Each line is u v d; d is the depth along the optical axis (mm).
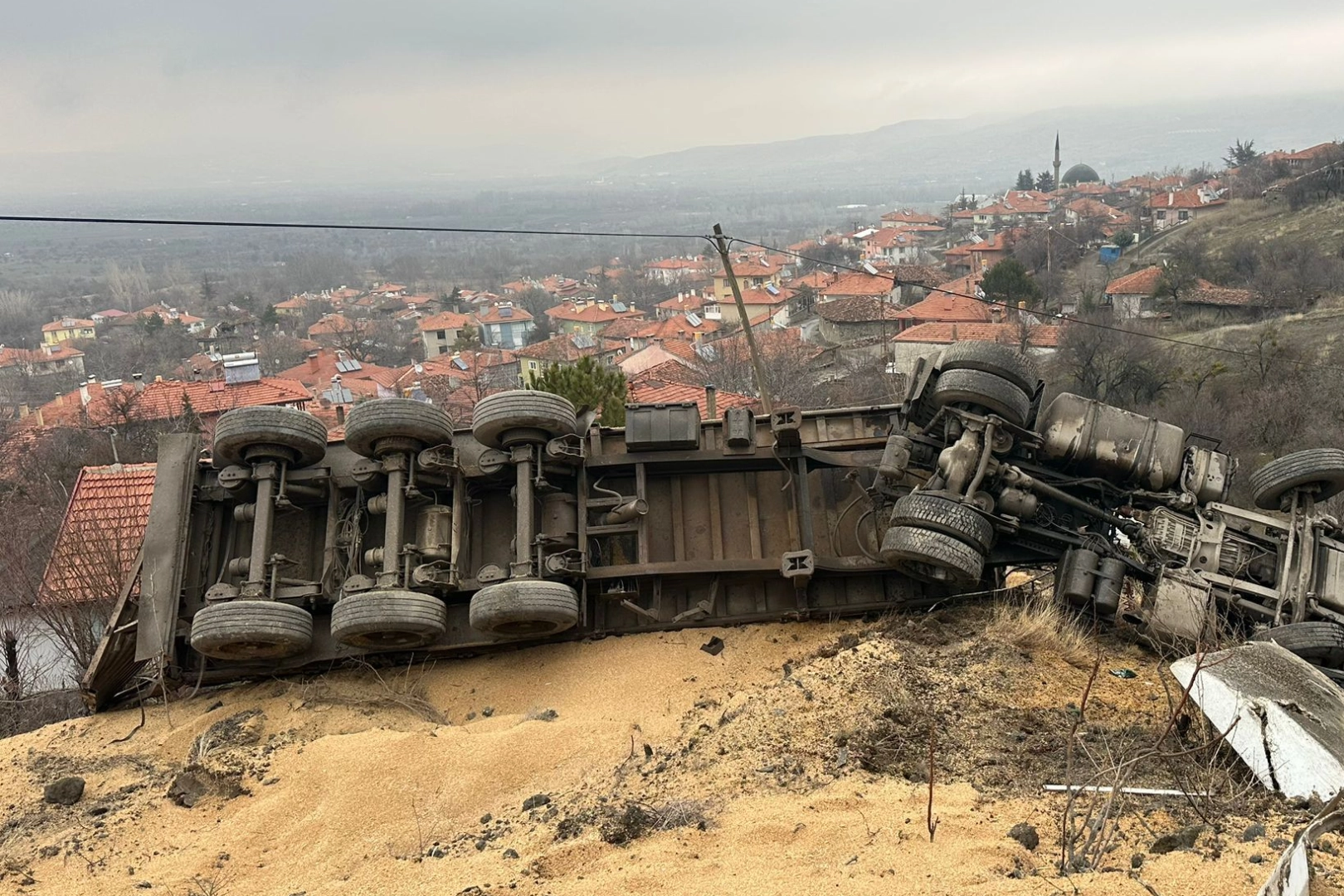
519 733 7945
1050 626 8719
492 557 10602
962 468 9773
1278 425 40156
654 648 9977
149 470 20203
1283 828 5395
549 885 5480
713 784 6629
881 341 71750
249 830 7035
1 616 18656
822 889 4957
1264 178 115688
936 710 7273
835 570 10289
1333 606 9180
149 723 9922
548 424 10062
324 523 10750
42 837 7547
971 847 5270
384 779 7395
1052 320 66562
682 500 10844
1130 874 4863
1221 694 6637
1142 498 10078
